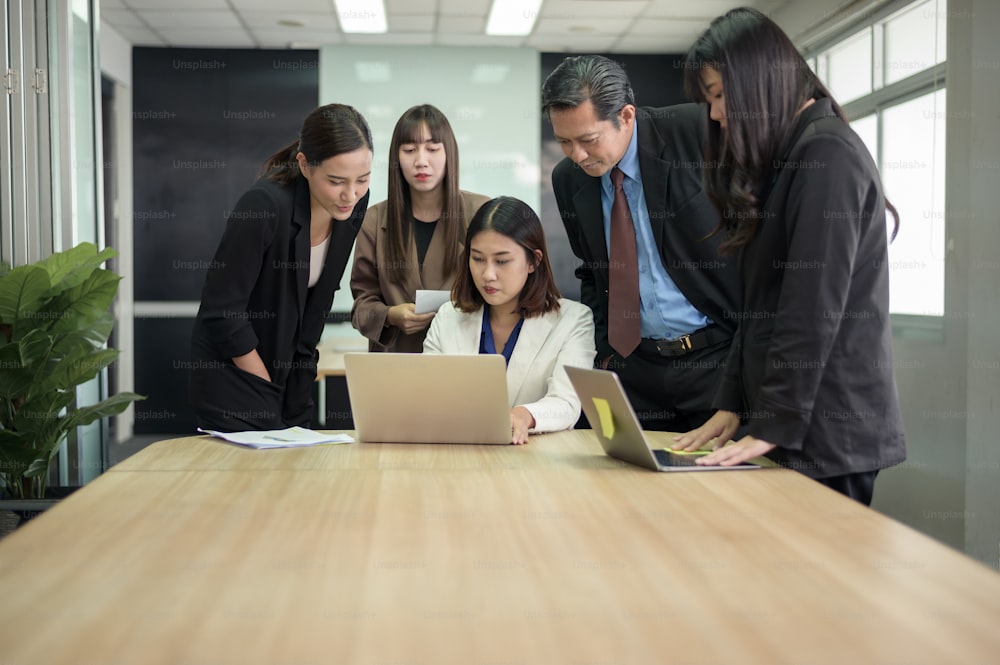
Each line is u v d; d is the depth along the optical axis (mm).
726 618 1065
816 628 1030
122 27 6891
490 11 6391
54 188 3922
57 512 1570
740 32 1901
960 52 3846
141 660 948
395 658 954
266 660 949
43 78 3900
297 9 6434
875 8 4969
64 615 1078
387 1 6195
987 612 1078
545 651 972
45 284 3420
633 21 6555
